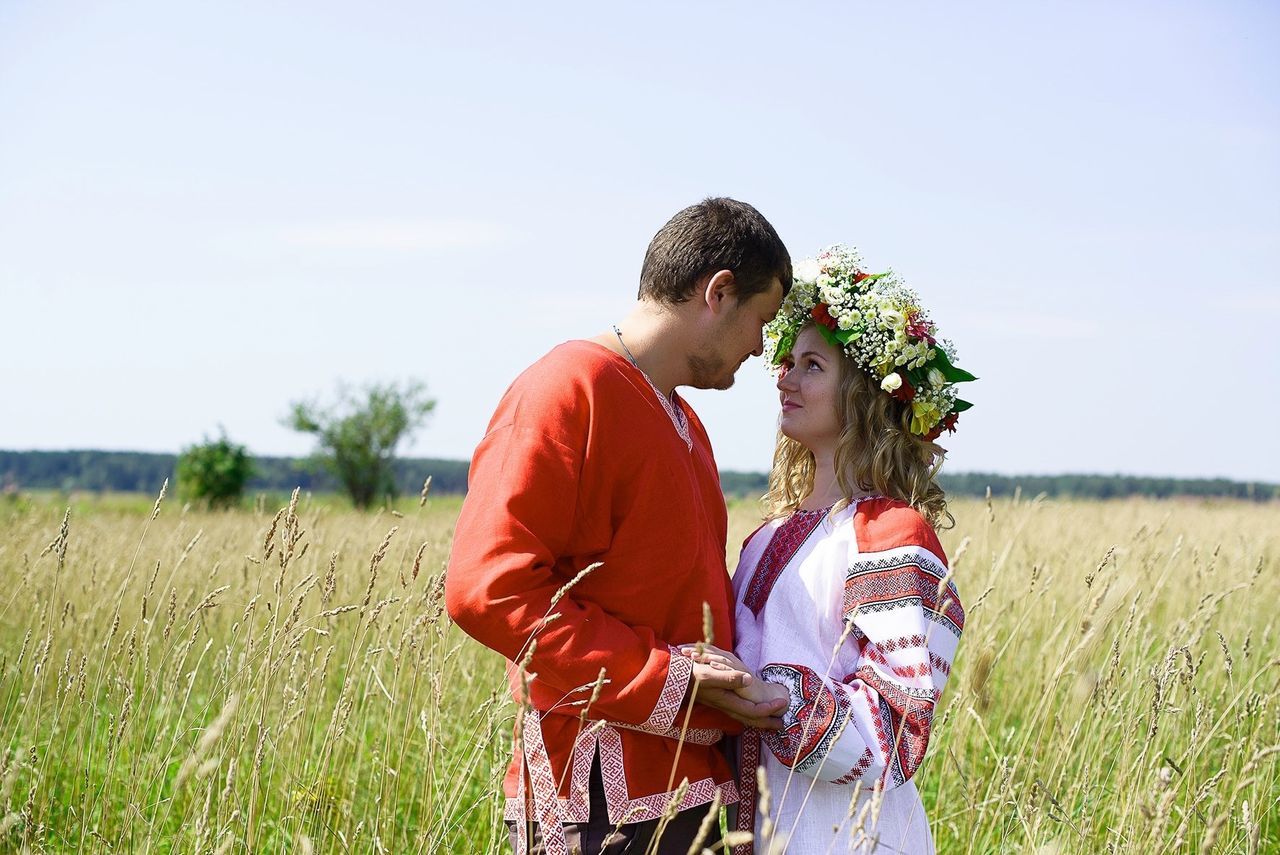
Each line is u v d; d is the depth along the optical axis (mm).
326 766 2773
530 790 2199
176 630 3264
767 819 1764
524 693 1913
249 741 2830
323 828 2754
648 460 2174
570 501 2104
